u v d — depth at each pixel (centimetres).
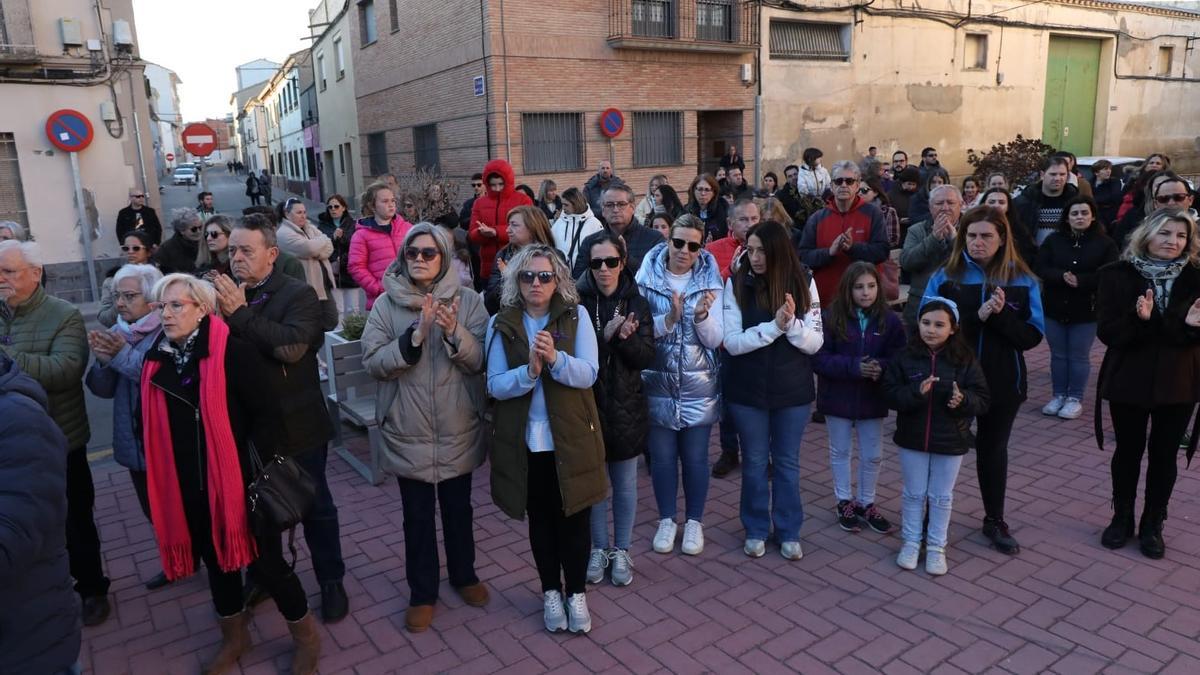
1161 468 393
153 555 436
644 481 519
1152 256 381
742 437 403
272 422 299
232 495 289
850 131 1822
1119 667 313
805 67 1723
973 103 2036
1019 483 494
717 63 1614
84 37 1226
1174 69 2542
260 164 5584
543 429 335
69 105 1230
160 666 336
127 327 356
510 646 341
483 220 690
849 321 420
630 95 1521
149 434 294
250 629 361
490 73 1384
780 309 366
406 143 1802
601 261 354
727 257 514
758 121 1680
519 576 402
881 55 1834
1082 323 589
